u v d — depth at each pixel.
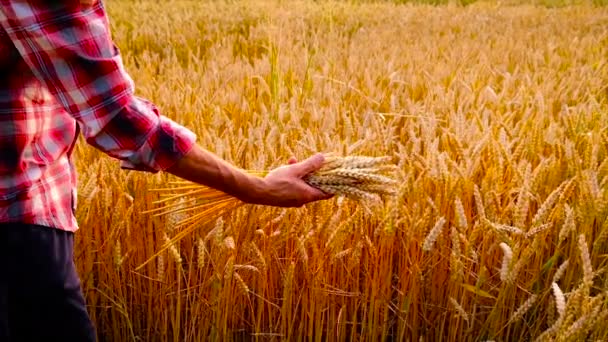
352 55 6.62
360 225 2.57
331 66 5.87
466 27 10.51
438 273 2.71
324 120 3.55
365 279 2.71
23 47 1.42
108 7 12.25
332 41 7.95
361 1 16.14
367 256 2.62
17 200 1.62
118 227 2.64
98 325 3.00
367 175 1.83
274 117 3.77
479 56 6.72
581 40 8.59
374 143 3.18
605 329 2.10
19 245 1.65
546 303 2.71
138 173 2.73
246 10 11.84
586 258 1.86
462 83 4.91
